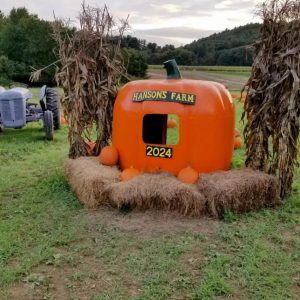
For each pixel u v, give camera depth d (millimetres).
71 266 3980
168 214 5070
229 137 5742
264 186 5277
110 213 5188
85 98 6418
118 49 6457
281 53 5227
